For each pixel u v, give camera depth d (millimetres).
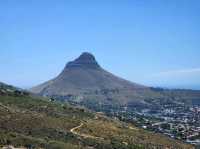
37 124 142625
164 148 178375
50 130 139375
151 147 167625
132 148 151000
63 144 120312
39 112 179625
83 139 140500
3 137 108625
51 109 197000
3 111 146375
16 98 199375
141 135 195750
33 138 116875
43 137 127438
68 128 158250
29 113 160000
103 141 147500
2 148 101875
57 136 134625
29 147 108000
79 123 170875
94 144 138375
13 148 104125
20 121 138500
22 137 113375
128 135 182750
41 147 110438
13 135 113688
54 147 112875
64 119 171500
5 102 184125
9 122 133750
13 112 149750
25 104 191125
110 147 140625
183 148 196125
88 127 168125
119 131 186625
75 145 127812
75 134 146250
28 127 135250
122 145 150000
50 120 158375
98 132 165375
